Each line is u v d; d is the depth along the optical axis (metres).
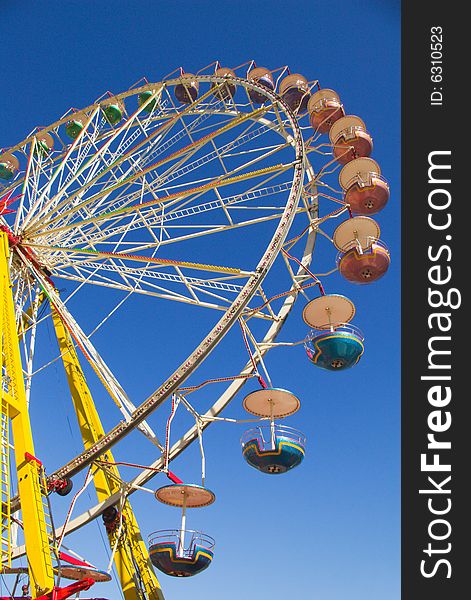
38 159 24.91
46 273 22.59
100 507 19.84
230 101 27.67
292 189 19.98
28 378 20.20
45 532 14.35
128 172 23.25
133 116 24.61
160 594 19.31
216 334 17.19
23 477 14.95
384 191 24.45
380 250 22.34
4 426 15.43
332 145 26.84
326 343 19.94
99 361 19.33
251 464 18.86
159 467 19.22
